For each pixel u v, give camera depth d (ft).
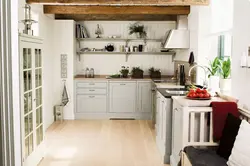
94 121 21.94
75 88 22.57
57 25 21.90
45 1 15.61
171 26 24.30
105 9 19.86
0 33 2.97
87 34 23.67
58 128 19.75
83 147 15.60
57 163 13.19
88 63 24.54
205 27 16.43
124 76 23.43
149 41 24.45
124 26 24.26
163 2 15.44
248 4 9.63
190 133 10.63
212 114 10.29
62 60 22.15
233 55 11.07
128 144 16.22
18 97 3.27
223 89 12.47
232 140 8.77
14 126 3.15
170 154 13.42
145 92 22.75
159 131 15.48
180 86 17.53
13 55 3.12
